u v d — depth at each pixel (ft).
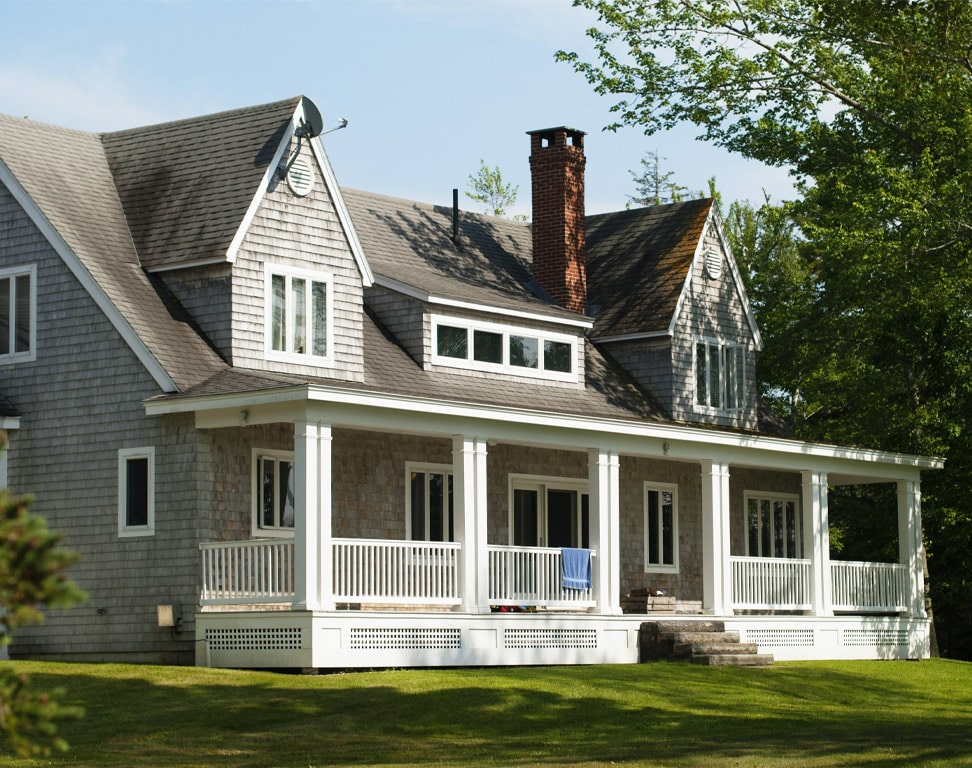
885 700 83.61
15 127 89.81
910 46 95.09
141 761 54.75
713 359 112.98
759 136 116.16
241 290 83.30
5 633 23.68
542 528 100.53
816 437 146.00
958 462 123.13
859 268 106.52
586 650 88.89
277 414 75.97
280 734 60.54
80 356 83.05
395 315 95.45
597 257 119.75
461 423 83.92
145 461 80.48
